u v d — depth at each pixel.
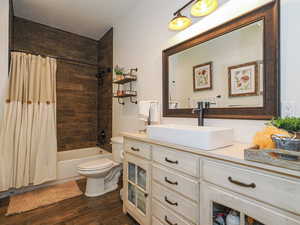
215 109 1.35
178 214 1.09
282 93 0.98
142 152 1.44
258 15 1.08
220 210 0.91
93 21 2.79
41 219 1.62
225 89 1.28
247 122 1.15
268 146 0.80
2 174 1.98
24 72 2.23
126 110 2.54
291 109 0.94
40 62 2.39
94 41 3.50
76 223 1.57
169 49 1.75
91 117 3.43
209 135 0.94
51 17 2.66
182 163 1.06
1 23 1.97
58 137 2.99
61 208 1.82
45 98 2.41
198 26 1.50
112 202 1.95
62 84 3.05
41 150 2.31
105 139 3.18
